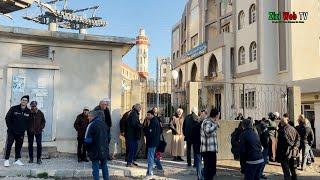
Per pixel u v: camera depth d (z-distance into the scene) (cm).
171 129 1379
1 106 1262
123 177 1044
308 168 1342
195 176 1083
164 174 1103
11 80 1279
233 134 1034
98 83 1388
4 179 936
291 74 2566
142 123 1324
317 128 2131
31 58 1311
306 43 2605
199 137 1010
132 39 1395
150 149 1027
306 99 2250
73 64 1361
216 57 3212
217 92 2764
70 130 1338
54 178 991
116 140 1380
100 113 854
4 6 1995
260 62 2759
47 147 1295
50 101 1320
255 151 793
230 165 1327
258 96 2200
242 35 3036
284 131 1006
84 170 1034
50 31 1295
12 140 1070
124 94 1524
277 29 2741
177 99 1557
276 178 1130
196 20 4044
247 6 2991
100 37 1352
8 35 1274
